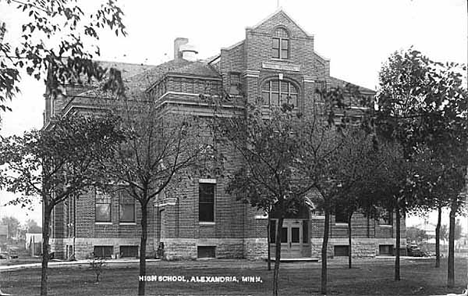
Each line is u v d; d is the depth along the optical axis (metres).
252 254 38.19
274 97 39.41
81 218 37.03
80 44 11.77
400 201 23.59
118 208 38.09
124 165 20.50
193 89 33.53
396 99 12.45
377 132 12.45
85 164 20.00
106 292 22.30
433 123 12.27
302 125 20.73
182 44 43.03
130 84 27.91
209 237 38.25
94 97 20.98
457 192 21.02
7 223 35.69
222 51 38.19
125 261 33.56
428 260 34.97
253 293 22.42
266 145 20.12
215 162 23.81
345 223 40.34
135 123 21.38
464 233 30.61
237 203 39.03
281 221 20.78
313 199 29.53
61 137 19.44
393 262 34.56
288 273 28.59
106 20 12.48
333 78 39.78
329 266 32.41
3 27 12.14
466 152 12.77
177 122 22.42
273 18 39.97
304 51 40.03
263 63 39.19
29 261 35.47
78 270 29.55
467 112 12.26
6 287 23.47
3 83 11.54
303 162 20.86
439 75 12.66
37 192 19.73
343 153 21.14
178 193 33.81
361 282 25.06
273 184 20.53
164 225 38.12
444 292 21.83
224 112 23.66
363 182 22.03
